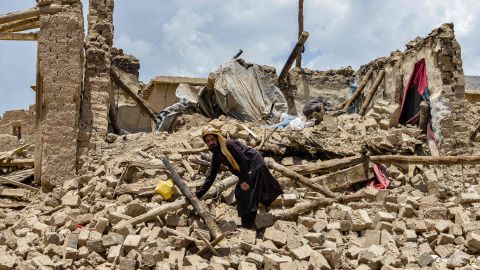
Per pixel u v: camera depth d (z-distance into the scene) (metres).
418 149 11.65
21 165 12.07
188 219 8.34
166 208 8.35
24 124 23.88
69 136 10.82
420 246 8.01
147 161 9.91
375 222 8.48
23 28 11.59
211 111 15.18
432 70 13.34
